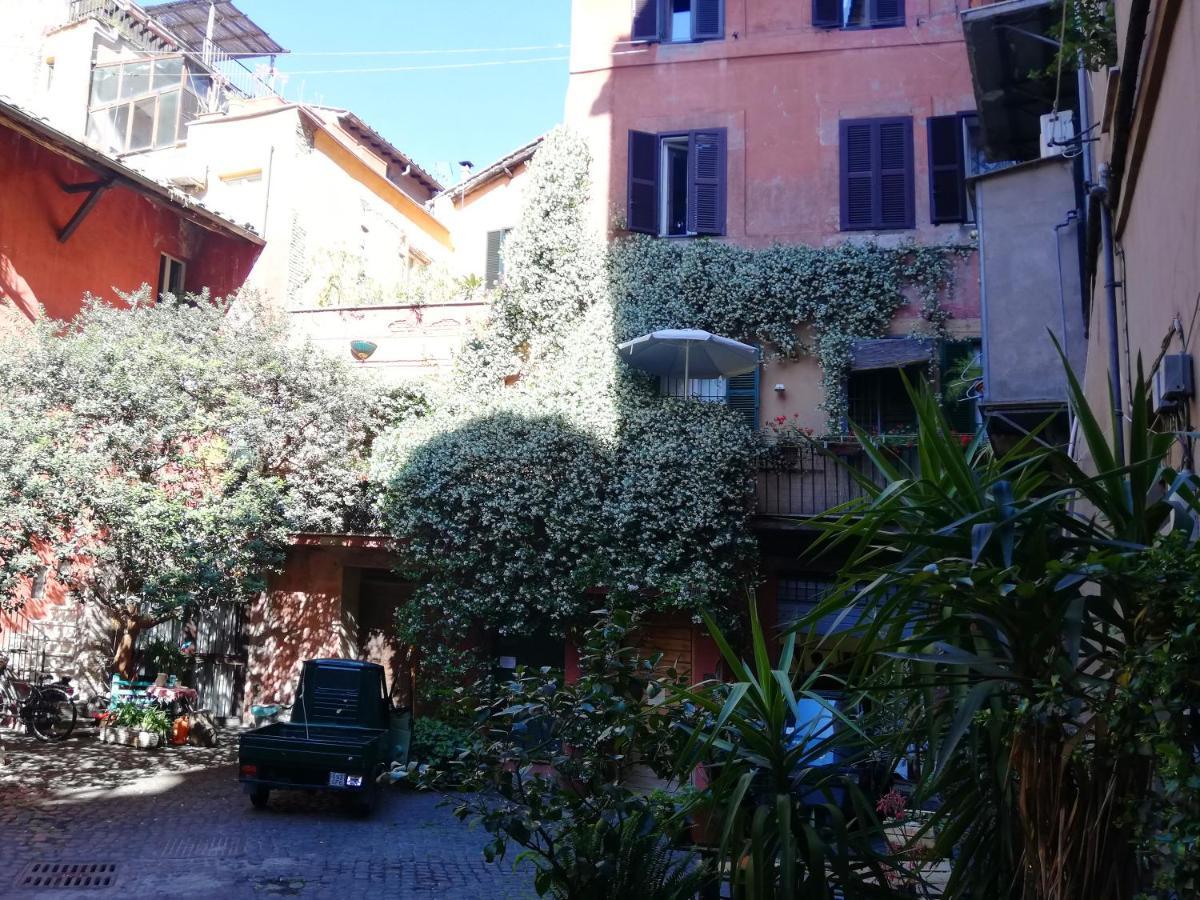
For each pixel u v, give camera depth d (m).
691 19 15.80
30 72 22.48
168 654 15.21
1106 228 6.33
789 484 13.66
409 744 12.71
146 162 20.05
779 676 3.94
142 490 11.37
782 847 3.73
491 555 13.27
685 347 13.27
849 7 15.32
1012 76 10.27
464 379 15.23
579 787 4.81
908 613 3.50
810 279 14.28
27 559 10.59
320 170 19.36
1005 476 3.32
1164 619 2.70
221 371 13.06
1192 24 3.58
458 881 8.49
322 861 8.89
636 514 12.71
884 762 4.54
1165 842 2.33
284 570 16.17
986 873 3.39
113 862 8.37
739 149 15.17
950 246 14.09
